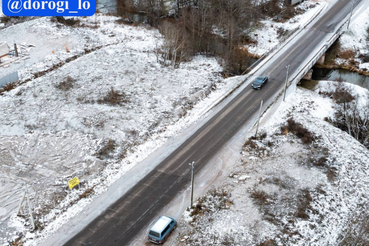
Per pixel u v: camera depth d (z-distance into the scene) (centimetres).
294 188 4556
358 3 10238
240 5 8788
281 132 5606
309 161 5016
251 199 4372
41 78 6694
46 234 3888
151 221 4041
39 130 5359
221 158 5034
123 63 7419
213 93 6638
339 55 8700
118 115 5788
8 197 4272
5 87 6312
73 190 4444
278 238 3875
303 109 6209
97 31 8919
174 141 5353
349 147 5422
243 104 6216
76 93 6266
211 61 8031
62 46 7931
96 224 4006
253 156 5109
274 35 9244
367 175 4956
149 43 8488
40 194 4331
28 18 9206
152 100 6247
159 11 9512
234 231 3938
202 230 3953
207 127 5656
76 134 5328
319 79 7900
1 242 3753
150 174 4734
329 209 4338
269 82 6831
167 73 7219
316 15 9756
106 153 5044
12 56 7312
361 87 6988
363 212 4378
